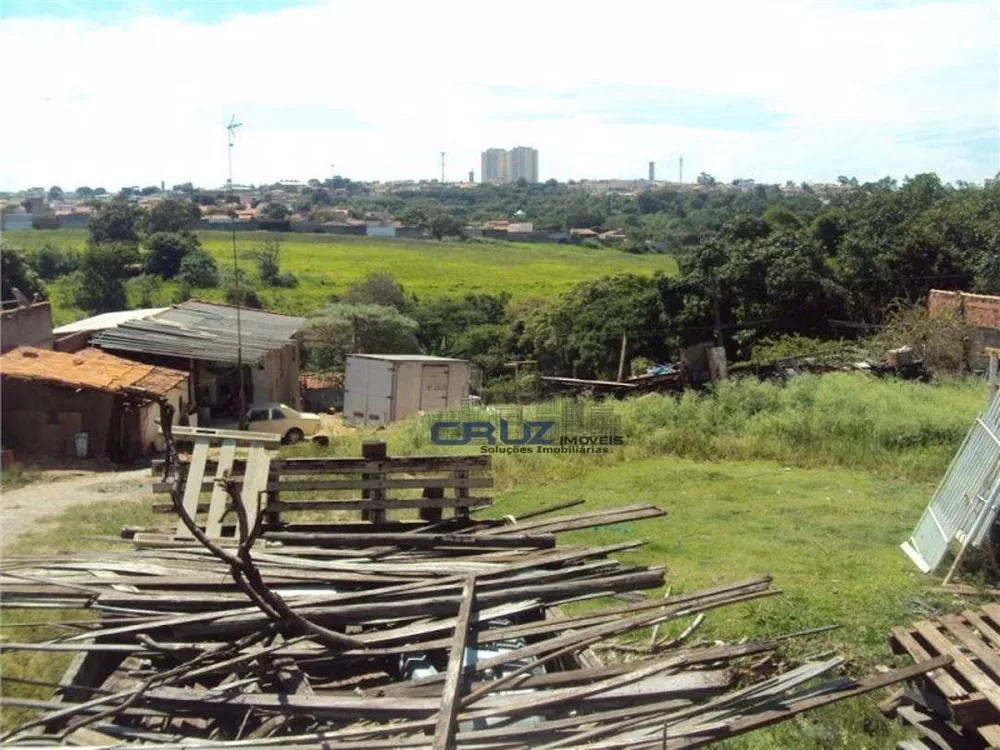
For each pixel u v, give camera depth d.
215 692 4.37
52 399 19.28
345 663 5.04
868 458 16.33
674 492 14.43
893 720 6.58
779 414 18.86
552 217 115.19
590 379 31.61
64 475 17.45
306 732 4.32
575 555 5.91
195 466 6.61
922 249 33.38
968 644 5.93
